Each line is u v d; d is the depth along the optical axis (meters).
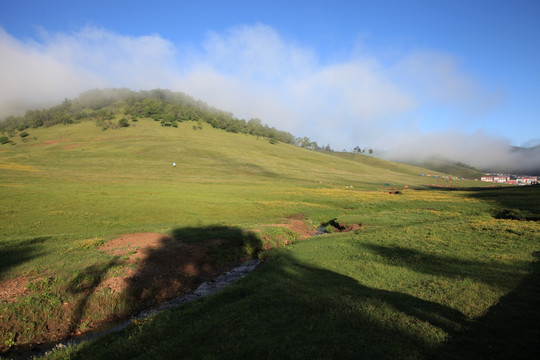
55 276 14.88
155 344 9.06
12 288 13.59
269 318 10.02
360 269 15.85
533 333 8.28
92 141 142.50
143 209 35.88
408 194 62.12
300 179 95.38
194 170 96.31
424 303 10.81
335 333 8.69
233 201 45.09
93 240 20.58
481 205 44.44
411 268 15.63
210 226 29.06
